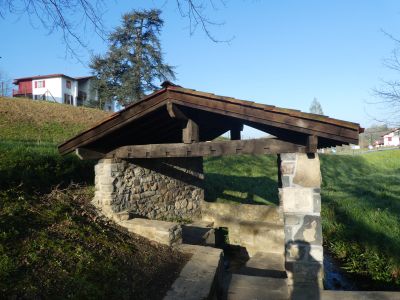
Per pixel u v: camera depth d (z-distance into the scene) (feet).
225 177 43.91
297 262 15.20
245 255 27.37
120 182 22.18
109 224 20.31
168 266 16.79
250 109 15.34
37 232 15.23
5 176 20.13
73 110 67.67
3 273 11.60
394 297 13.74
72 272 13.28
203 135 29.68
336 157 84.94
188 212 29.78
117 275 14.29
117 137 21.74
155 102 17.85
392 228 26.43
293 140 15.40
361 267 21.86
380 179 57.72
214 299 15.19
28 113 54.49
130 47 96.68
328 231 29.04
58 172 23.76
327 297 14.07
